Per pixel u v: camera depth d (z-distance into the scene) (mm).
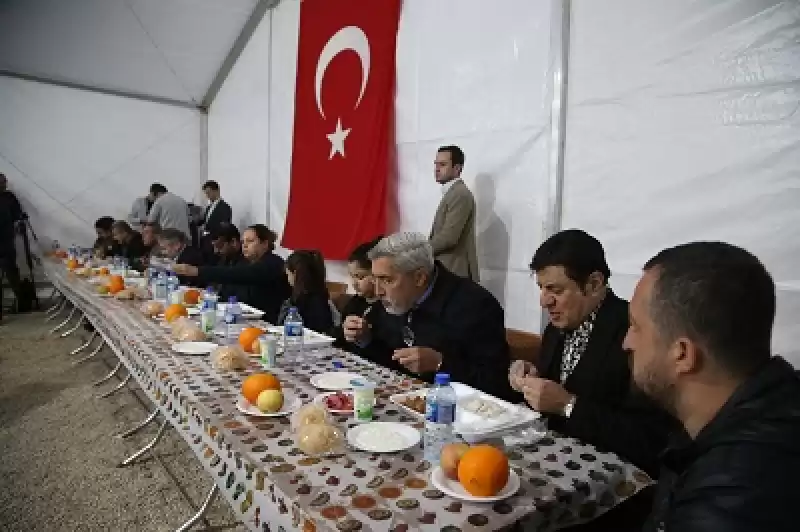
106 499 2162
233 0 5703
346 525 855
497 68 3205
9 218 6102
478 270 3250
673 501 699
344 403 1413
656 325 709
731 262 686
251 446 1154
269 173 5914
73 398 3322
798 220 1960
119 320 2543
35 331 5203
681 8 2285
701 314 667
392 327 2170
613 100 2576
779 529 575
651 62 2406
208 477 2350
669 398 748
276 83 5688
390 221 4141
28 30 6105
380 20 4070
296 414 1263
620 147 2553
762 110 2043
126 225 6023
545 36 2910
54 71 6617
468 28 3398
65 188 6973
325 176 4641
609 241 2617
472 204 3104
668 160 2354
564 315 1484
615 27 2561
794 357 1979
